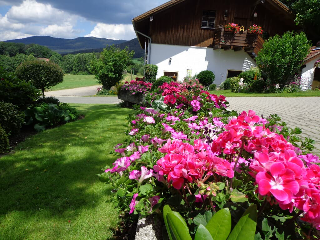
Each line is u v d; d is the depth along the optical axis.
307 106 8.53
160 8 14.36
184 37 15.86
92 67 24.50
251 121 1.27
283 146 1.24
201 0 15.62
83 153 4.32
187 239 0.86
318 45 16.34
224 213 0.92
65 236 2.26
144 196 1.33
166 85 6.23
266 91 13.97
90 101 15.84
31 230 2.33
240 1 15.84
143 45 19.94
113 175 1.66
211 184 1.06
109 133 5.62
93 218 2.49
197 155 1.21
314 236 1.05
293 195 0.85
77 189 3.04
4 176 3.43
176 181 1.11
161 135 2.17
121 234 2.25
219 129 2.47
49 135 5.53
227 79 16.00
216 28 15.36
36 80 10.70
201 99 4.44
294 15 15.59
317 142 4.13
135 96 9.31
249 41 15.08
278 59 13.05
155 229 1.30
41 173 3.52
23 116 5.70
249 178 1.25
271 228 1.07
